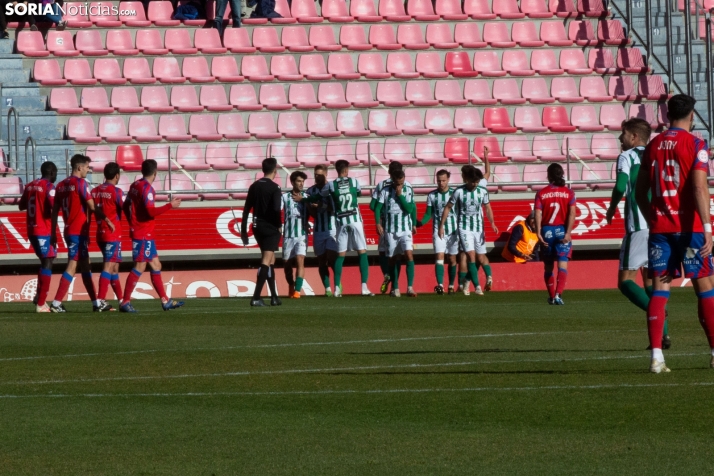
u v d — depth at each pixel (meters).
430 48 92.25
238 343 35.44
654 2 97.75
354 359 30.39
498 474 15.99
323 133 83.94
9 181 73.62
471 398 22.88
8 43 88.75
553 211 54.34
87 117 83.38
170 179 73.25
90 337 37.97
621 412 20.89
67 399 23.50
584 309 50.88
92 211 52.50
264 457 17.31
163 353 32.53
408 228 65.25
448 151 83.75
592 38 94.19
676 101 26.08
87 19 91.75
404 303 57.22
